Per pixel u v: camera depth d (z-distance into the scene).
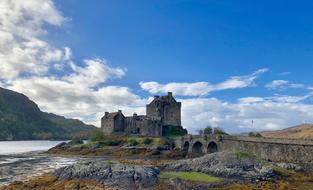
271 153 85.81
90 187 56.34
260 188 55.91
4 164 98.00
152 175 60.56
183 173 66.88
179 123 183.38
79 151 141.00
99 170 61.66
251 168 66.25
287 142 80.81
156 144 138.50
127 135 161.38
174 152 127.56
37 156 130.25
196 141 126.62
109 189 55.31
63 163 101.00
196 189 55.03
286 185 57.84
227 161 68.25
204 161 70.69
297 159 77.88
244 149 97.50
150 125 166.75
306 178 63.41
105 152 135.75
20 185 59.78
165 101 180.25
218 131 157.88
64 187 56.94
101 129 176.75
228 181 60.09
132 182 57.88
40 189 56.56
